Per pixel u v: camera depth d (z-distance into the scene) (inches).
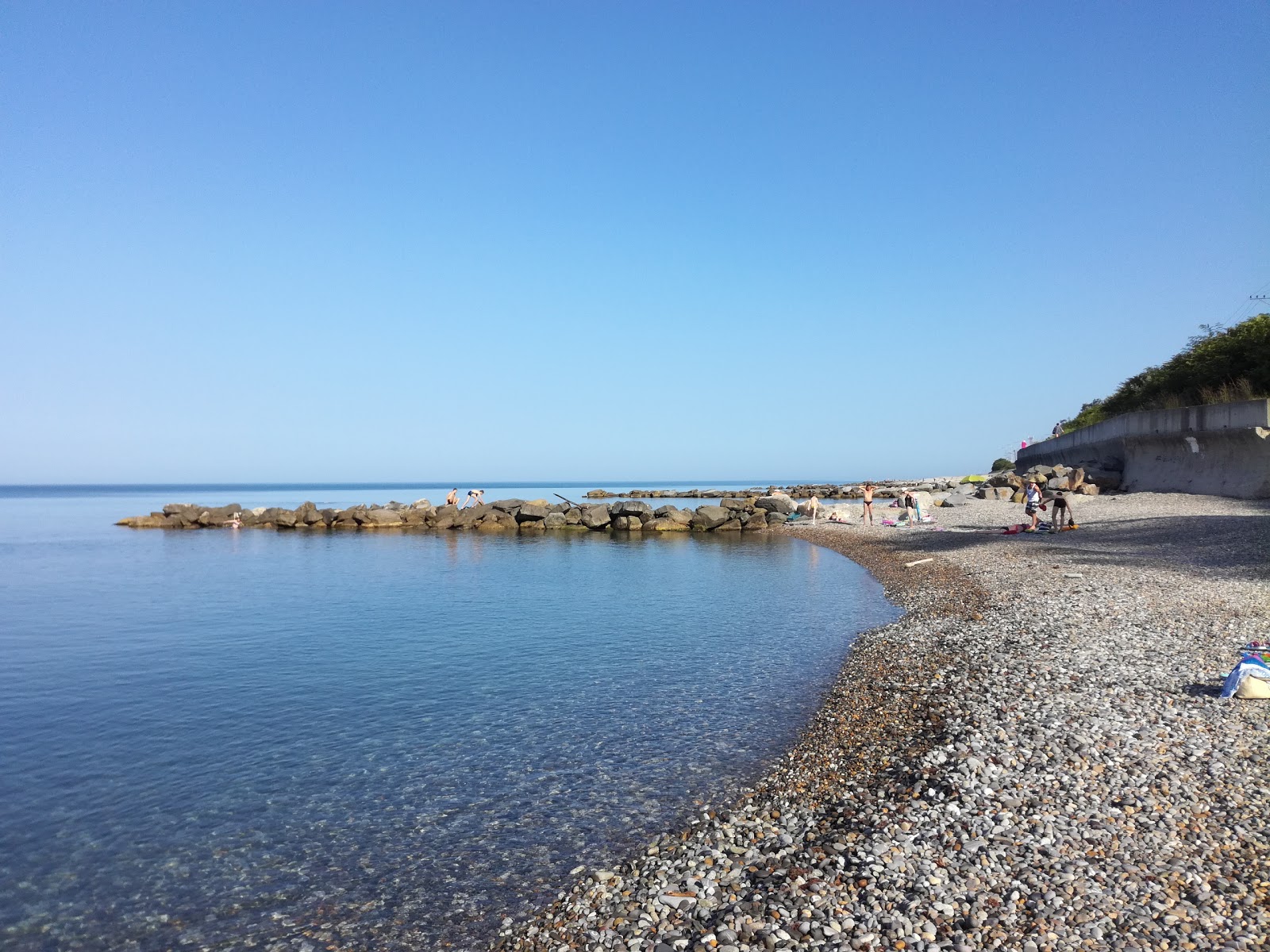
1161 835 261.3
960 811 294.7
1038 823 277.3
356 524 2346.2
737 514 2108.8
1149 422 1584.6
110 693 569.0
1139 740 346.9
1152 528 1133.1
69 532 2335.1
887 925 223.3
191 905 288.0
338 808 370.3
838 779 362.0
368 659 666.2
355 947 258.8
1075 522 1322.6
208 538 2091.5
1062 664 490.0
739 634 748.0
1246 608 607.2
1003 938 212.1
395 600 997.8
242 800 381.1
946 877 248.1
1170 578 770.8
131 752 448.1
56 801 381.4
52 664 660.1
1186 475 1482.5
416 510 2393.0
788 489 3959.2
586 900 273.9
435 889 294.2
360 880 303.3
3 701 552.1
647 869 292.4
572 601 968.9
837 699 503.8
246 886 300.8
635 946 236.7
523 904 281.0
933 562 1119.6
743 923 234.5
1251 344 1502.2
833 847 279.4
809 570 1245.1
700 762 411.2
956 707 435.8
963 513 1844.2
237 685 589.0
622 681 582.9
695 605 930.1
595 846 323.6
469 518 2297.0
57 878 308.8
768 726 465.4
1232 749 328.8
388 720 499.5
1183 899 222.7
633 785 385.7
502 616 866.8
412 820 355.3
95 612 928.9
